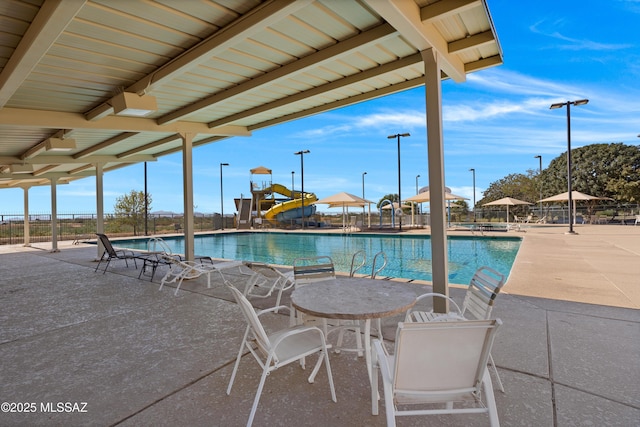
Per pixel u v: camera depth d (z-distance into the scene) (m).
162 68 3.94
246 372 2.71
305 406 2.21
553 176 36.12
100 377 2.66
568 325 3.44
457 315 2.71
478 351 1.65
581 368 2.58
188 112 5.75
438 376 1.66
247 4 2.86
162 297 5.16
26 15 2.73
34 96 4.76
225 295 5.20
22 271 7.80
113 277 6.94
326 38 3.59
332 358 2.92
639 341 3.04
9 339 3.51
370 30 3.45
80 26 3.05
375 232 17.98
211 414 2.15
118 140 7.72
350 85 4.80
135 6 2.80
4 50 3.30
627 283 5.12
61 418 2.13
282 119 6.55
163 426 2.04
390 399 1.66
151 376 2.66
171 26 3.14
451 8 3.09
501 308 4.00
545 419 2.00
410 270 9.07
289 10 2.75
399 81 4.84
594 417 2.01
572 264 6.74
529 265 6.73
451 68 4.09
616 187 29.30
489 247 12.73
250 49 3.77
